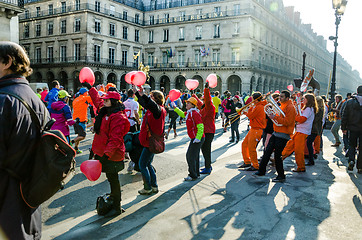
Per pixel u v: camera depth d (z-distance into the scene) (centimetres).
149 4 4872
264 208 395
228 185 502
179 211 384
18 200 169
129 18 4575
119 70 4362
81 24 3972
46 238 313
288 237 315
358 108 588
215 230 330
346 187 492
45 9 4459
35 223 184
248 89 4016
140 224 346
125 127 383
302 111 588
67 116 644
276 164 530
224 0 4178
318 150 794
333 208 397
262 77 4488
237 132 1033
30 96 180
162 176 597
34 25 4584
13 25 1852
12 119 161
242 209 391
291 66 5972
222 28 4169
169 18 4631
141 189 508
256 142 605
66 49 4197
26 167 177
